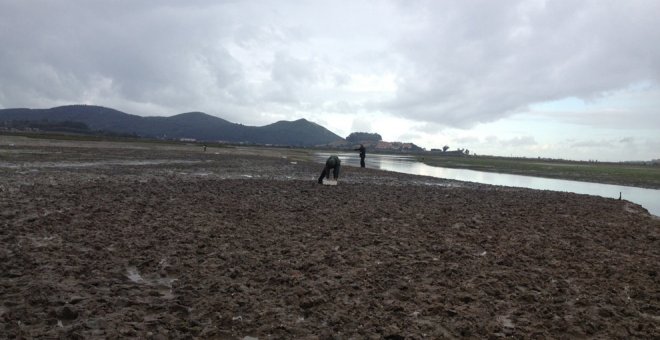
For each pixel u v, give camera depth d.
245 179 30.23
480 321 7.36
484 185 36.72
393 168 67.19
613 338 6.93
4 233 11.78
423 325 7.05
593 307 8.24
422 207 20.30
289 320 7.12
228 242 12.06
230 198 20.14
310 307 7.73
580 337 6.96
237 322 6.95
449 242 13.20
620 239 14.97
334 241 12.74
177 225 13.70
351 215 17.17
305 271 9.84
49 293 7.78
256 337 6.59
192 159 53.16
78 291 7.99
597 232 15.95
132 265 9.90
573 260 11.66
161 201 18.27
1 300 7.43
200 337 6.41
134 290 8.27
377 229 14.73
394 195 24.73
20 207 15.28
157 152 67.56
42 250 10.38
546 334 6.94
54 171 28.59
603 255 12.32
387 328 6.82
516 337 6.79
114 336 6.18
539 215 19.33
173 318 6.97
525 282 9.55
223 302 7.68
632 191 42.91
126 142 118.62
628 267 11.09
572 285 9.59
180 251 10.88
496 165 94.38
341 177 36.81
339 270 9.98
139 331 6.44
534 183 49.12
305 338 6.51
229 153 79.88
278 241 12.41
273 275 9.28
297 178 33.91
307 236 13.16
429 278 9.66
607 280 9.98
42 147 59.88
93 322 6.61
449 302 8.21
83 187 21.12
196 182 26.31
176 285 8.62
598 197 29.08
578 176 63.62
